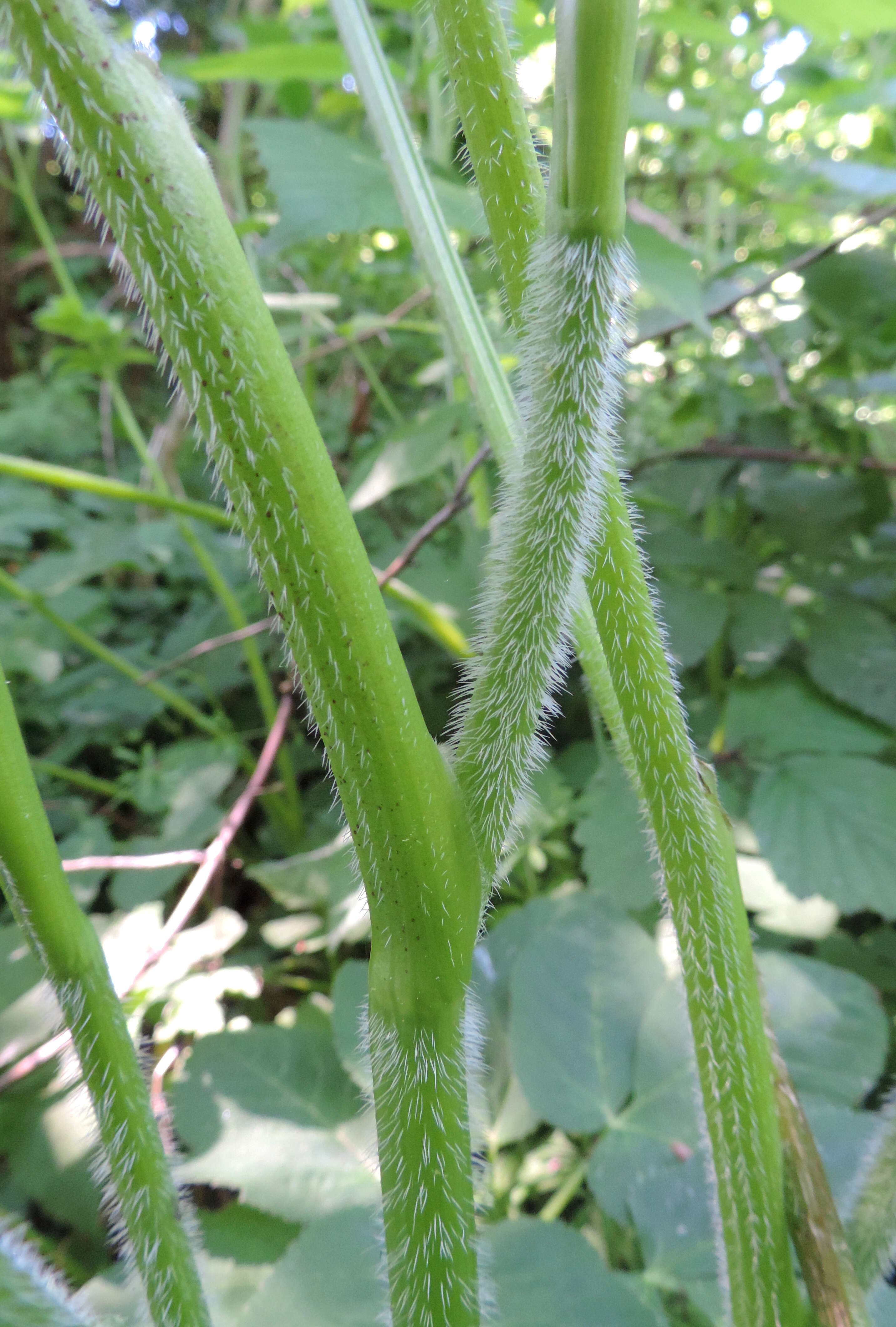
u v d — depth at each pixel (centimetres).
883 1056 18
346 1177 18
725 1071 8
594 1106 18
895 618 32
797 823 24
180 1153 19
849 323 33
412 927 6
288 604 5
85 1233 19
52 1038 20
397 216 22
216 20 70
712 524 37
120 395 37
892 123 40
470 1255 6
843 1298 8
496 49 6
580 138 5
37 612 39
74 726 39
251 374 5
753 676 29
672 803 7
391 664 5
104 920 25
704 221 48
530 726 6
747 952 8
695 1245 15
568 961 21
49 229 93
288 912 31
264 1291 14
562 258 5
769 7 27
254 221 25
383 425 48
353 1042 20
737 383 43
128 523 45
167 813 33
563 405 6
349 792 6
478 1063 7
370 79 11
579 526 6
